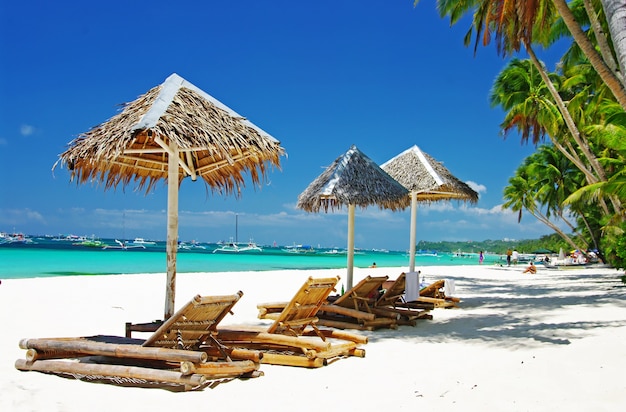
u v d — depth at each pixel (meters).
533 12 9.62
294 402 4.03
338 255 86.19
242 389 4.40
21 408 3.73
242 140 5.26
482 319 8.88
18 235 83.81
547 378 4.53
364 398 4.14
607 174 17.97
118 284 14.34
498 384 4.41
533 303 11.48
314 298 5.95
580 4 16.52
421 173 10.98
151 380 4.32
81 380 4.54
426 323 8.44
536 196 34.50
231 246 114.00
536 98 20.66
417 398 4.10
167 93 5.27
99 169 5.88
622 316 8.98
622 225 16.17
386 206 8.84
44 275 21.98
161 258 44.78
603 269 30.36
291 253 91.19
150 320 8.16
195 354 4.23
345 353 5.81
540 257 60.16
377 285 8.23
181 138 4.77
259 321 8.38
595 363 4.99
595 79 17.42
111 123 5.25
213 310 4.76
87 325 7.57
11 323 7.50
